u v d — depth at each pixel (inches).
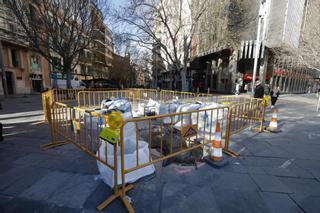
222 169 118.8
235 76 803.4
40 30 582.6
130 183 98.7
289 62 686.5
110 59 1627.7
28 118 272.5
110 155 98.0
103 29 649.0
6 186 98.4
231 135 190.7
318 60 465.1
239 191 95.8
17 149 148.9
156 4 537.0
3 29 687.1
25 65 879.7
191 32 555.2
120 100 284.4
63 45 607.2
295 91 1060.5
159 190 95.8
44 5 522.6
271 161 131.9
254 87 340.8
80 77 1371.8
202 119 180.7
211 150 130.9
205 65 1119.6
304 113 333.4
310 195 93.0
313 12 535.8
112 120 80.8
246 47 464.8
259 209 82.6
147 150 110.0
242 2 645.9
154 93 473.1
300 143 169.2
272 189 97.8
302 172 116.3
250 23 693.3
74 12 553.0
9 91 800.9
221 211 81.4
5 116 289.9
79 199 88.3
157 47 653.3
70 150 146.3
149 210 81.7
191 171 115.6
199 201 87.8
